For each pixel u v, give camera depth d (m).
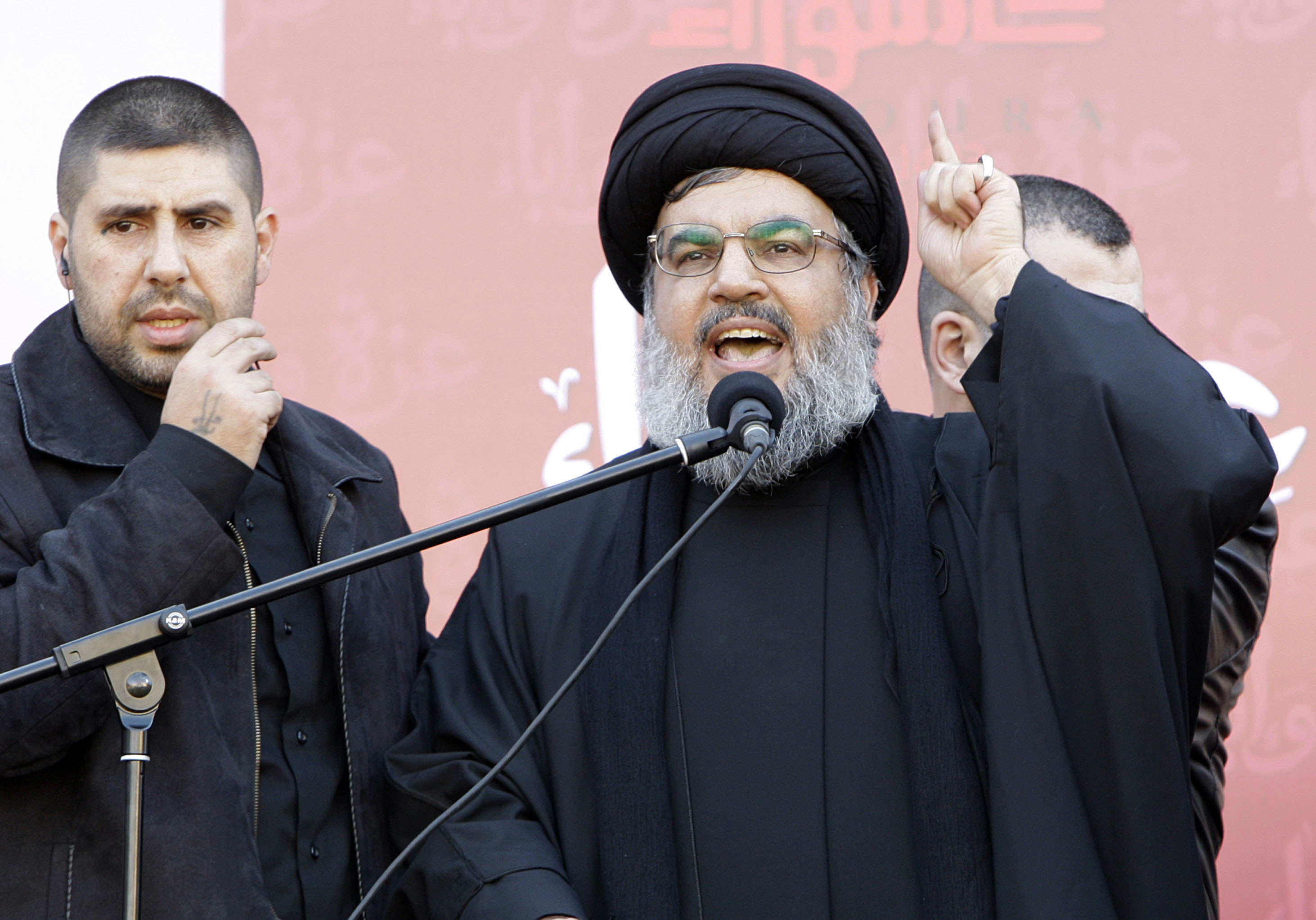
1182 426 3.61
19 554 3.67
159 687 3.16
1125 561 3.58
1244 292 6.09
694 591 4.09
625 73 6.34
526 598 4.15
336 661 3.93
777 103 4.19
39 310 6.02
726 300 4.12
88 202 3.86
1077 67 6.26
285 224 6.25
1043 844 3.47
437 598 6.01
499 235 6.26
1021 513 3.70
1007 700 3.62
